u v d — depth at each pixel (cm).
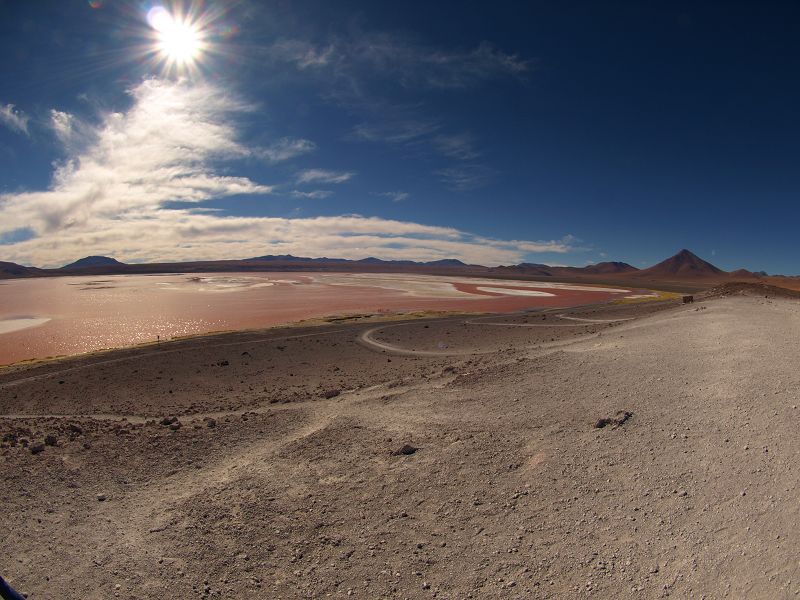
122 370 3061
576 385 1415
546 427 1131
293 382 2642
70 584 729
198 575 754
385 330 4616
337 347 3772
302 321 5694
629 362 1543
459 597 664
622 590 607
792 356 1277
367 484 1010
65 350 4441
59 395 2552
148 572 760
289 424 1545
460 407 1422
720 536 641
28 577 745
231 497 1012
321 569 757
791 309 2428
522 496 864
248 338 4206
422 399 1588
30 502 987
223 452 1309
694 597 564
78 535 870
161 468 1198
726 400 1046
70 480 1103
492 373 1759
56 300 9256
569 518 774
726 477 761
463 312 6606
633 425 1027
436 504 894
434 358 3125
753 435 862
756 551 595
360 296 10269
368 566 752
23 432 1480
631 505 763
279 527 884
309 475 1095
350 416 1505
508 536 767
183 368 3111
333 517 901
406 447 1139
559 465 936
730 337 1689
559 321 4925
